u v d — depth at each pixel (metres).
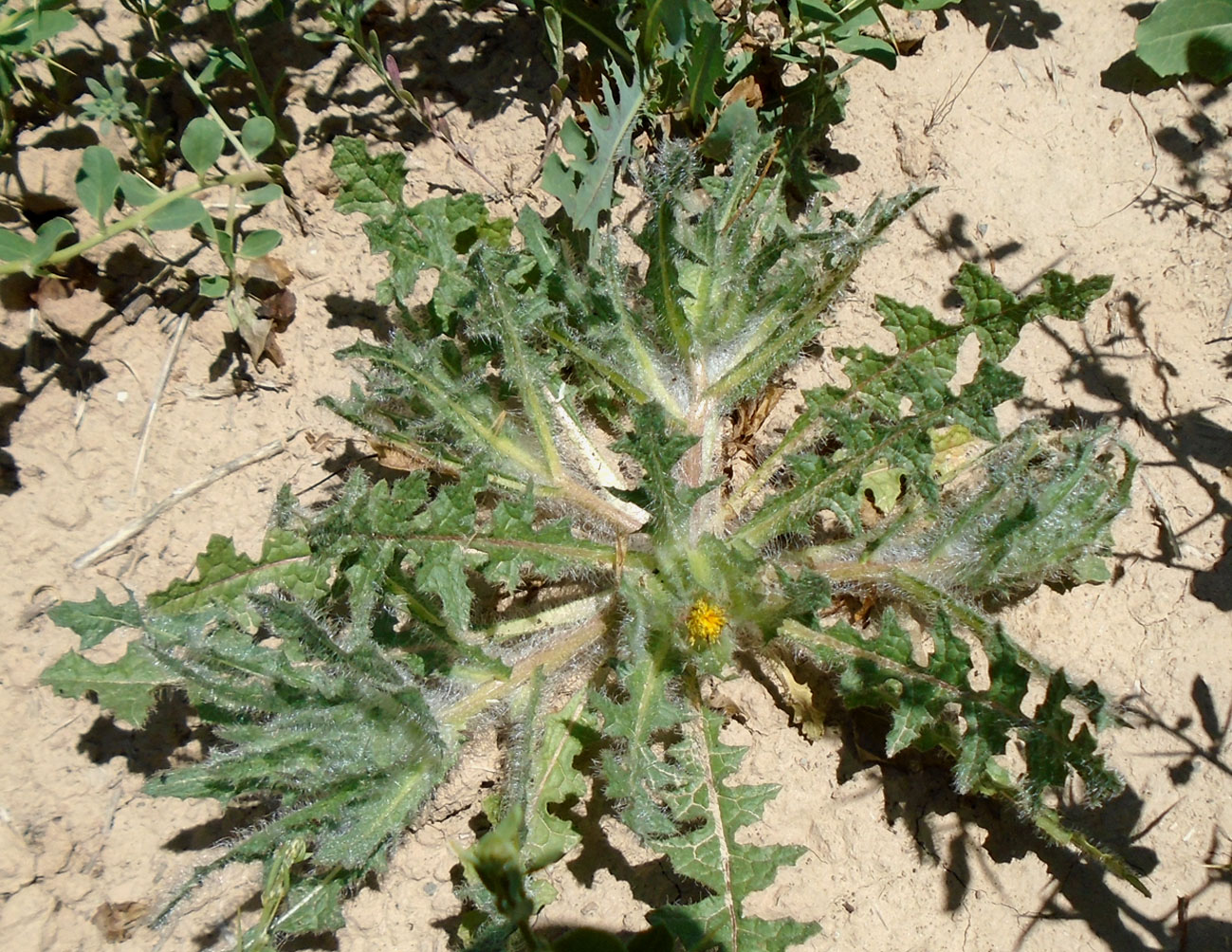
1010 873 0.55
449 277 0.54
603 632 0.54
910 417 0.51
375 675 0.47
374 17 0.62
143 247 0.59
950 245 0.62
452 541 0.49
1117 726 0.57
